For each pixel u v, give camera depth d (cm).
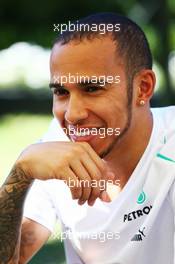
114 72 317
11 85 3388
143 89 333
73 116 313
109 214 347
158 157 343
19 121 2425
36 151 315
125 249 347
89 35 313
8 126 2317
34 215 377
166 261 347
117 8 2503
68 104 316
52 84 319
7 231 332
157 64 2273
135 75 327
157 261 348
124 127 326
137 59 327
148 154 343
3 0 2492
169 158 343
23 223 376
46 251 812
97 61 312
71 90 313
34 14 2539
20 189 324
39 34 2630
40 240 378
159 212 346
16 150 1825
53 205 382
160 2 2102
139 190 343
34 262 772
